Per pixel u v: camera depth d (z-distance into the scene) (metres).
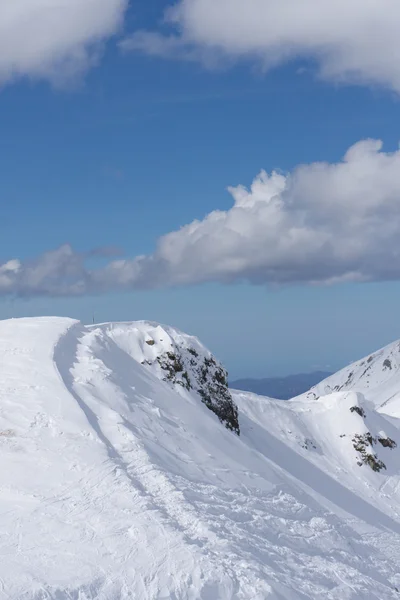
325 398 76.31
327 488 56.75
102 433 30.05
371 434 71.25
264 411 68.31
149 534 20.38
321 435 69.88
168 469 29.14
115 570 18.03
